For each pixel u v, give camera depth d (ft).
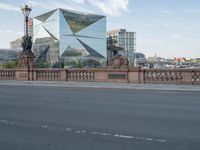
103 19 517.14
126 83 88.12
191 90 69.77
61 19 467.52
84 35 493.77
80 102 47.73
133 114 35.47
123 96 57.11
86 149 20.90
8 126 29.01
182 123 29.84
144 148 20.97
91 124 29.50
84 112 37.22
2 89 75.92
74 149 20.95
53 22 475.72
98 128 27.61
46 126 28.81
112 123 29.96
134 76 88.99
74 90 72.02
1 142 23.08
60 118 33.01
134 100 50.37
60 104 45.32
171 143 22.24
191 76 81.35
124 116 34.09
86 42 495.82
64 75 101.81
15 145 22.21
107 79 93.81
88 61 493.36
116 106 42.78
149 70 86.94
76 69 99.50
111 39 563.89
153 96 57.06
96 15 509.76
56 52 468.34
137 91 68.69
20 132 26.40
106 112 37.11
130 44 540.11
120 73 91.20
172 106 42.70
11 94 61.82
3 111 38.52
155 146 21.47
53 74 104.37
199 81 80.53
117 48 488.85
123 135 24.82
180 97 55.21
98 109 39.81
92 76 96.73
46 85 89.66
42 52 494.59
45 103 46.68
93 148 21.12
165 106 42.68
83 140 23.38
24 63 110.32
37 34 508.94
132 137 24.12
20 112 37.60
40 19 501.97
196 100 50.26
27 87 83.25
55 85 88.63
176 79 83.25
